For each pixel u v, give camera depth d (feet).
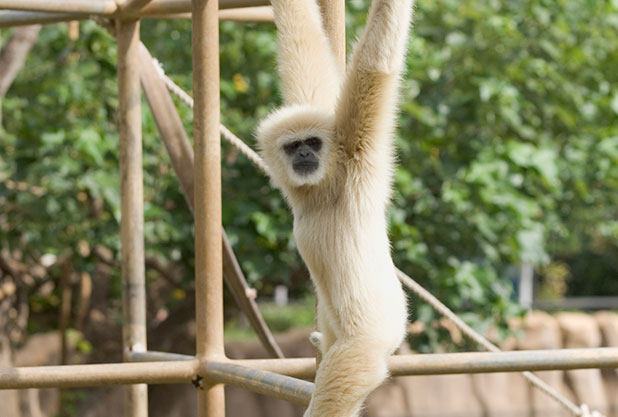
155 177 41.06
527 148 39.29
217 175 19.92
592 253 106.11
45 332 58.80
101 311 53.47
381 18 16.76
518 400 65.46
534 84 43.11
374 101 16.97
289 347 62.23
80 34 40.81
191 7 21.50
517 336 40.06
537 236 40.42
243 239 38.11
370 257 16.90
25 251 42.14
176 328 50.49
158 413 61.62
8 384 18.26
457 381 64.80
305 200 17.79
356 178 17.17
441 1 42.78
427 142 40.29
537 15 43.27
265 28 42.32
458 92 42.14
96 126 38.83
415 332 41.32
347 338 16.67
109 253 44.86
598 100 43.86
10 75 39.04
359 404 16.76
